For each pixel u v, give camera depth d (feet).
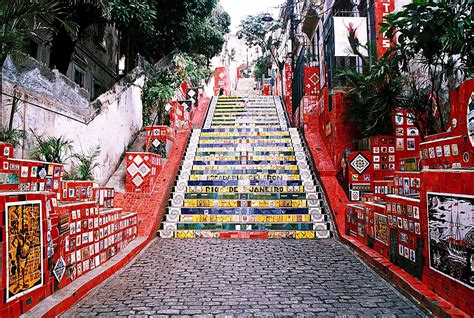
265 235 22.45
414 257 13.20
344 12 30.71
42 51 33.76
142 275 15.23
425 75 21.74
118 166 28.84
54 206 12.63
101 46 46.78
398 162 24.18
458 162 13.98
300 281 14.32
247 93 97.09
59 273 12.37
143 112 35.86
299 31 58.65
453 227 10.71
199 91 54.60
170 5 39.91
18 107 17.19
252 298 12.53
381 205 16.94
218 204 25.48
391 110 21.98
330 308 11.61
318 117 34.86
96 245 15.38
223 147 33.55
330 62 29.68
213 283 14.14
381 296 12.65
